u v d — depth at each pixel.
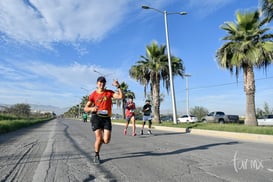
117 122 36.09
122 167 6.30
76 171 6.00
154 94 29.88
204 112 62.50
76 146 10.13
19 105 58.91
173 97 22.67
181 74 30.45
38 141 12.18
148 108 15.05
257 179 5.16
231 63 20.23
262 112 49.12
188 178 5.28
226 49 20.42
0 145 10.65
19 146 10.31
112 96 6.70
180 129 18.14
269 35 20.00
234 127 15.58
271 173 5.61
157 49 29.89
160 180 5.19
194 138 12.75
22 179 5.43
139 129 20.17
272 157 7.36
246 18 20.20
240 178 5.24
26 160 7.36
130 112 14.53
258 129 13.77
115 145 10.04
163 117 55.47
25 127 26.98
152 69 29.53
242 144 10.26
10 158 7.67
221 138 12.79
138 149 8.99
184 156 7.61
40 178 5.49
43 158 7.64
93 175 5.64
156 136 13.87
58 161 7.17
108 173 5.77
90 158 7.54
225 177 5.32
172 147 9.43
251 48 19.78
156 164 6.58
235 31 20.59
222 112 35.31
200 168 6.11
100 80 6.55
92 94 6.66
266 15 15.64
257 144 10.26
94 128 6.64
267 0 15.01
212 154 7.90
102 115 6.56
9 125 20.56
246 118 20.25
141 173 5.73
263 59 19.78
